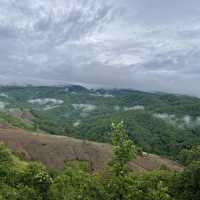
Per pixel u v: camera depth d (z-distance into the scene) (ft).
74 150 550.36
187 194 126.62
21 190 99.35
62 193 98.63
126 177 87.71
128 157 86.28
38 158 509.76
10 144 520.42
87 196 90.48
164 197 89.81
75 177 103.40
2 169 107.24
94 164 517.96
